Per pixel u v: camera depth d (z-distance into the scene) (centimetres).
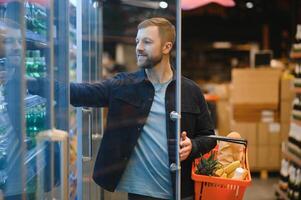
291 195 441
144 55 196
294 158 446
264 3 1012
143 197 201
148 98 198
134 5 341
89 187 211
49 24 145
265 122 617
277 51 1091
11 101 130
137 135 200
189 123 203
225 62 1224
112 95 204
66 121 156
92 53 246
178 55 189
